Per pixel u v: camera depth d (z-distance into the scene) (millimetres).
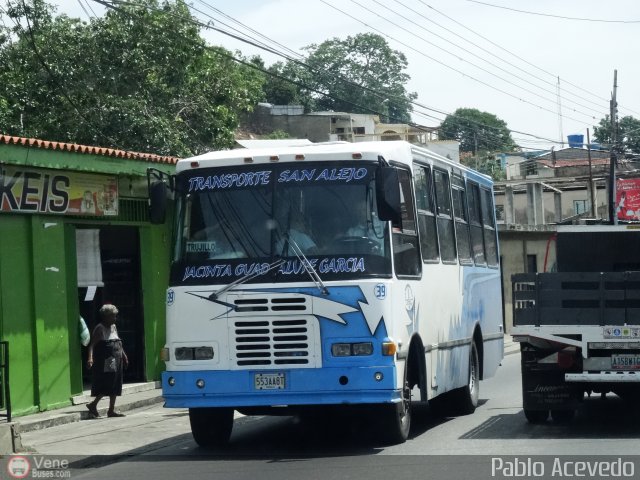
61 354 17125
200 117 28625
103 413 16578
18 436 12266
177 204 11625
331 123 69188
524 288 12258
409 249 11953
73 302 17891
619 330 11906
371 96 82812
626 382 12031
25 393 16188
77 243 18312
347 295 10898
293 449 11734
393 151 11688
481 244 16391
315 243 11102
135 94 27125
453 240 14320
